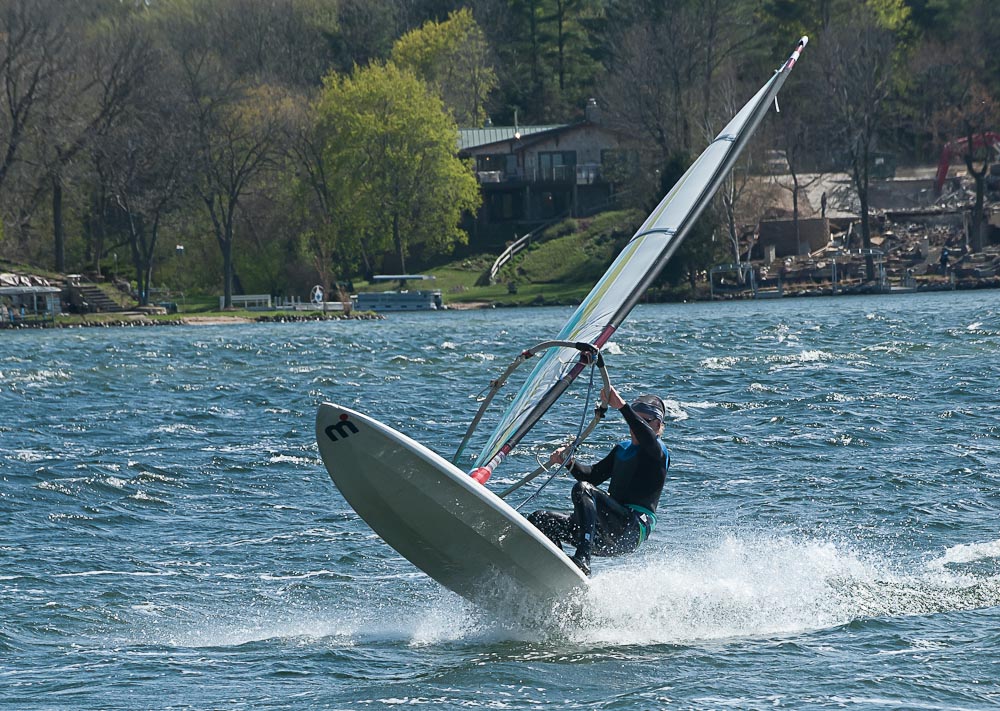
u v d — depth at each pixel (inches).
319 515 1921.8
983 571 1439.5
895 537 1641.2
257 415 3206.2
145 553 1680.6
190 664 1182.9
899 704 995.3
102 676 1147.9
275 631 1301.7
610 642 1204.5
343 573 1547.7
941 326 5713.6
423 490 1143.0
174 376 4562.0
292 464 2396.7
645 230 1535.4
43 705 1061.1
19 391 4015.8
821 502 1883.6
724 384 3585.1
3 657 1224.2
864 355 4360.2
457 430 2886.3
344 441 1126.4
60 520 1908.2
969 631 1200.8
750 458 2310.5
